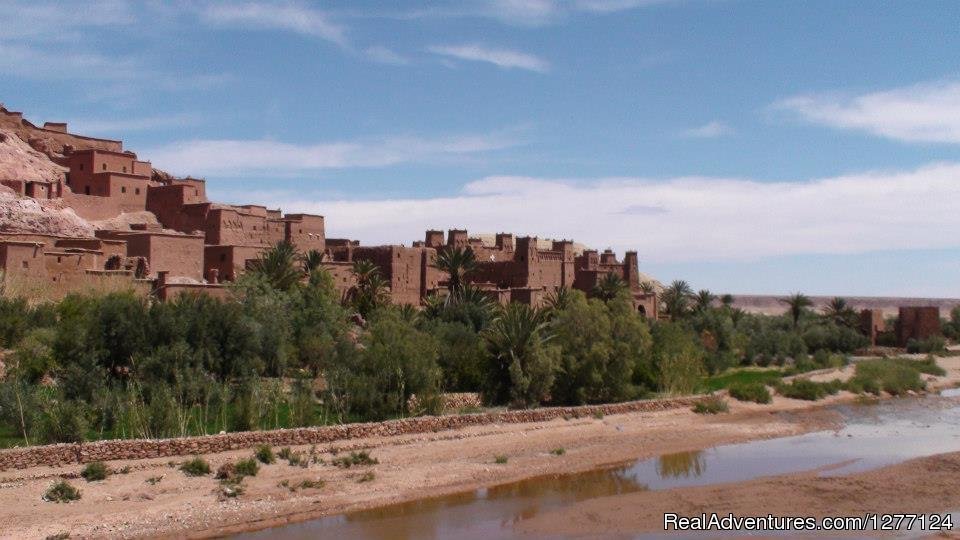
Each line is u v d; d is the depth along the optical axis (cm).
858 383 7044
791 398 6481
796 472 3681
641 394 5722
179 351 3991
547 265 9444
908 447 4419
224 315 4419
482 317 6394
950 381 8088
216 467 3200
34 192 6838
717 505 3056
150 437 3338
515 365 4969
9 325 4297
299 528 2686
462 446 3972
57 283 5153
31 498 2719
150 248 6094
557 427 4609
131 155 8081
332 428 3744
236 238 7469
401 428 4009
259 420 3734
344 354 4622
